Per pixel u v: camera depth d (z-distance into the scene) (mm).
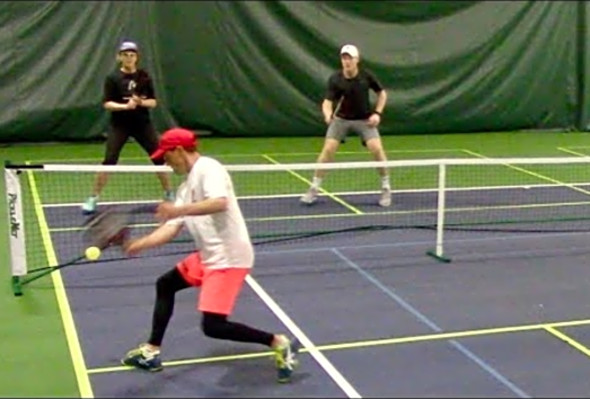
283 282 7879
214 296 5566
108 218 5664
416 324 6879
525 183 12469
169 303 5883
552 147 15797
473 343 6496
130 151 14469
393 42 16578
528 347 6438
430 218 10352
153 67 15359
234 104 16031
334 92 10648
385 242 9281
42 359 6074
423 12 16609
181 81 15688
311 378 5852
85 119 15156
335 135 10758
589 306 7359
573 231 9852
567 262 8648
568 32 17438
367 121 10656
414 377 5867
